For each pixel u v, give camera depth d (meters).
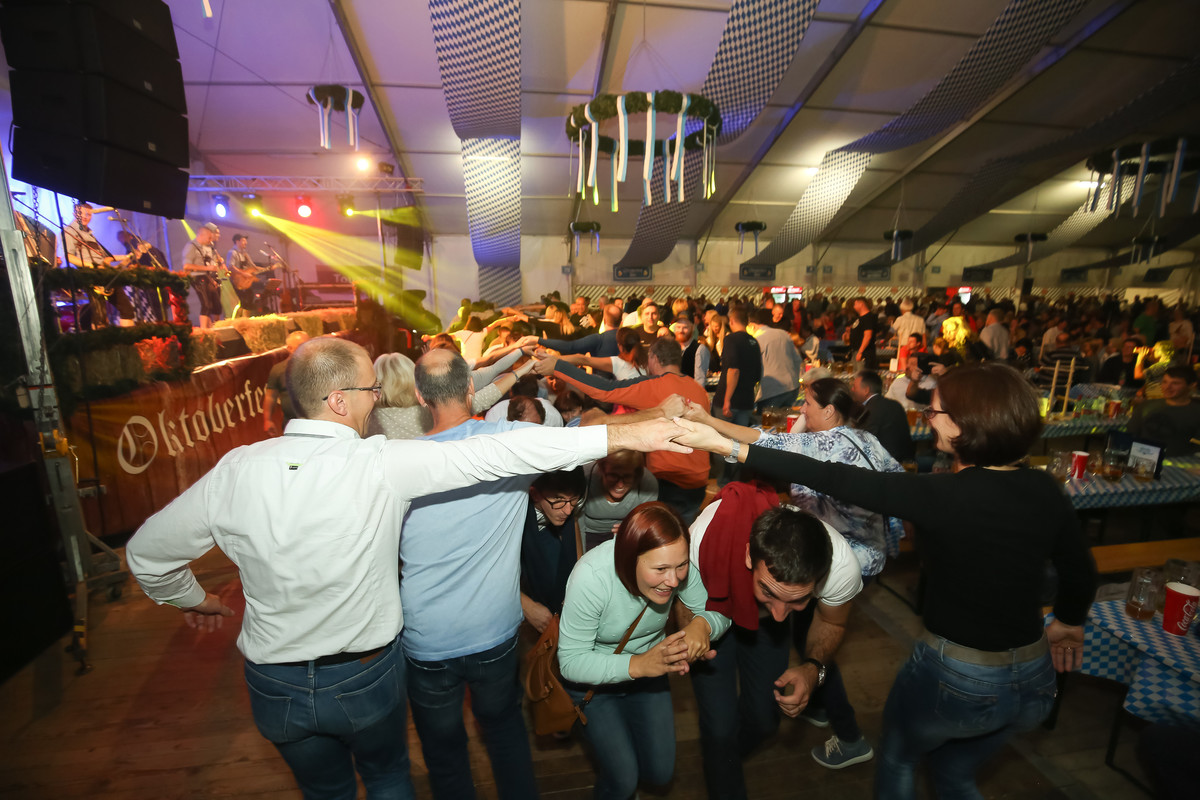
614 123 9.33
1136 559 2.63
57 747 2.09
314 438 1.17
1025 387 1.15
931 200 14.26
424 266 15.09
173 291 4.40
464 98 7.47
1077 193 14.59
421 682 1.42
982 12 7.60
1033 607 1.19
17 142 3.11
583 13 7.37
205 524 1.11
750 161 11.68
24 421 3.04
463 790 1.53
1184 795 1.43
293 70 8.15
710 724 1.58
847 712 1.92
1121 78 9.58
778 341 5.11
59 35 2.99
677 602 1.58
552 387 3.55
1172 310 9.20
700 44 7.93
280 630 1.13
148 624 2.87
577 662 1.37
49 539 2.69
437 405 1.46
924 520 1.17
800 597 1.26
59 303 3.78
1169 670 1.63
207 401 4.40
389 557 1.19
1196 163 9.90
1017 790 1.88
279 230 13.04
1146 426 3.59
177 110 3.64
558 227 15.08
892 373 5.66
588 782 1.94
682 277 16.53
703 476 2.58
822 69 8.76
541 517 1.77
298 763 1.24
